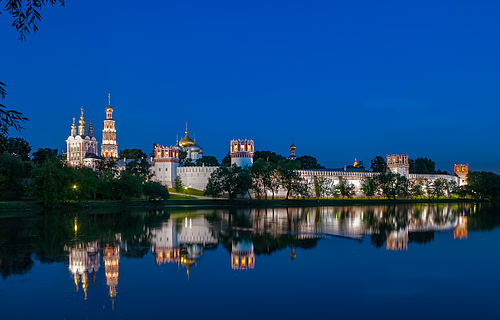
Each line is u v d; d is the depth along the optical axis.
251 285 37.75
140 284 37.81
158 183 161.38
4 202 123.00
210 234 70.88
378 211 134.38
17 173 145.62
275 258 49.50
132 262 46.81
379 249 55.75
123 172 162.75
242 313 30.70
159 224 86.50
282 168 178.25
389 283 38.56
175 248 56.19
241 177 171.38
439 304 32.84
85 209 130.38
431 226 85.38
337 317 30.08
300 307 32.03
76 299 33.44
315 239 65.06
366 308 31.91
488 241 63.34
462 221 97.75
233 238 66.00
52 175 122.06
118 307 31.66
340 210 139.00
